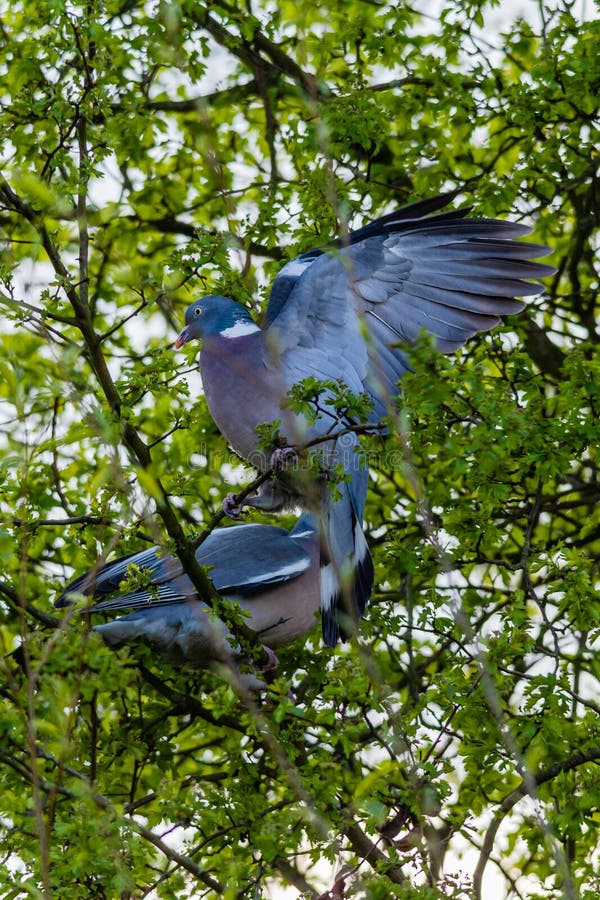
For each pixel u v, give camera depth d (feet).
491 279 34.78
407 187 47.42
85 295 30.48
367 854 26.32
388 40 43.70
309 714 27.43
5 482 29.71
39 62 38.22
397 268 34.91
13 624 36.60
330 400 25.95
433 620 31.01
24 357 27.48
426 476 38.58
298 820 25.88
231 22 44.50
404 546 34.78
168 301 38.58
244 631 29.58
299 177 42.70
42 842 19.26
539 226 45.62
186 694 34.37
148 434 44.93
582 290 47.96
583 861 29.89
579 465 46.91
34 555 40.45
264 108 48.70
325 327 34.63
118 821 23.63
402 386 24.75
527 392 35.86
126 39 42.70
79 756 31.22
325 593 32.60
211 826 28.37
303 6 23.81
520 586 40.37
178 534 29.30
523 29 46.70
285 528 41.81
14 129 36.99
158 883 25.85
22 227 36.06
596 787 28.60
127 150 44.11
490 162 46.91
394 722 22.31
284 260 39.65
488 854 26.78
